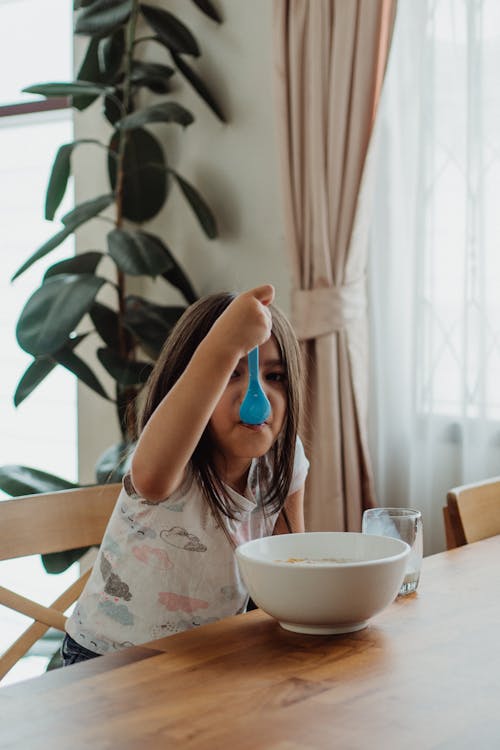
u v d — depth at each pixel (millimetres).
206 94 2420
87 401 2814
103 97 2625
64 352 2416
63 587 3025
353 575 790
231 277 2520
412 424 2037
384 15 2045
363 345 2113
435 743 584
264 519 1154
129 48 2482
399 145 2109
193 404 871
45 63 3066
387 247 2139
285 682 697
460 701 658
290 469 1127
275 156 2398
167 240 2672
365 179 2043
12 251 3207
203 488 1050
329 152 2094
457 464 2027
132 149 2576
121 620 1075
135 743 588
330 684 693
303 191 2158
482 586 1000
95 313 2520
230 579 1089
